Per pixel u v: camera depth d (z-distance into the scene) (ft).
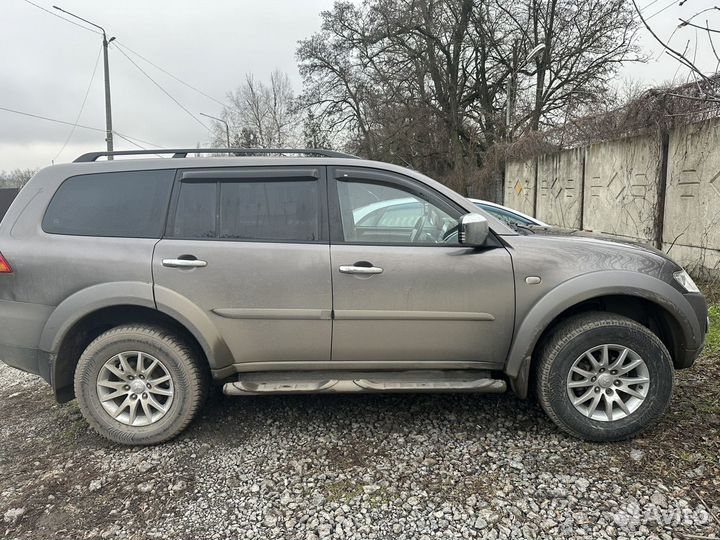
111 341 10.02
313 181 10.21
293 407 11.82
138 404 10.30
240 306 9.82
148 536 7.63
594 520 7.57
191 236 9.99
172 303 9.71
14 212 10.32
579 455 9.36
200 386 10.30
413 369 10.24
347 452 9.78
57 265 9.87
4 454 10.27
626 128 30.17
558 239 10.13
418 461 9.37
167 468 9.49
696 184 23.76
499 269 9.73
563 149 42.32
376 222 10.16
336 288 9.76
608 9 69.67
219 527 7.78
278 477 9.05
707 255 23.02
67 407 12.51
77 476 9.33
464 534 7.42
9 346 10.15
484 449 9.70
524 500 8.11
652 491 8.18
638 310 10.50
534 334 9.70
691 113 23.62
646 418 9.63
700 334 9.93
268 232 10.01
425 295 9.76
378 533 7.52
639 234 28.86
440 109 82.84
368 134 96.27
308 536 7.50
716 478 8.43
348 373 10.34
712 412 10.63
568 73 75.61
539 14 76.54
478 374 10.34
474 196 76.13
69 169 10.45
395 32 78.28
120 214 10.17
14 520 8.09
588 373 9.75
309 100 108.37
